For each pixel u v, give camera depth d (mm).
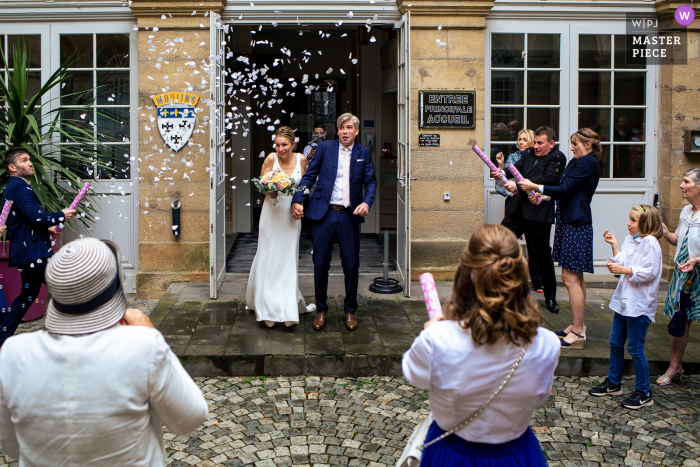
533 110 6457
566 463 3277
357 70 8977
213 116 5520
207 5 5863
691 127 6379
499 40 6352
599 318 5273
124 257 6293
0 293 5105
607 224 6594
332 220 4785
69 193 5828
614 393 4125
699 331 5125
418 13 6027
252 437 3533
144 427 1691
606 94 6492
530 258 5973
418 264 6297
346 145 4781
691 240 4031
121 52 6207
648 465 3266
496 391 1790
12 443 1732
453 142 6211
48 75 6215
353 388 4223
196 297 5691
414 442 2012
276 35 9578
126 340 1645
